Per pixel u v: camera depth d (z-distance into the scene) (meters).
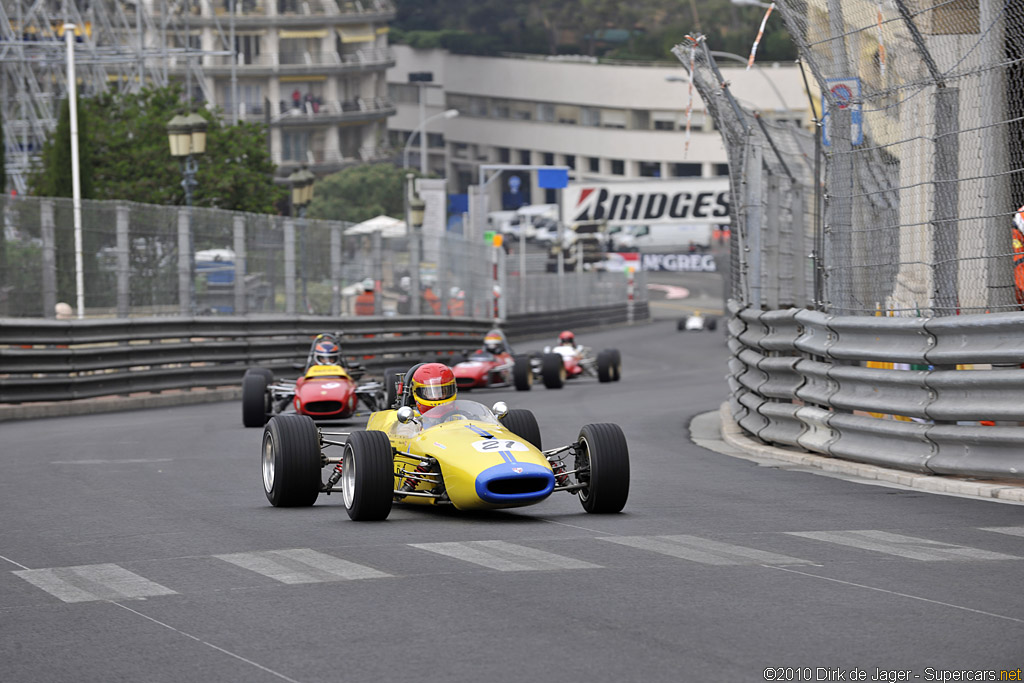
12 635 26.45
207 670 23.66
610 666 23.34
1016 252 48.62
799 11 54.47
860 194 53.78
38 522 40.66
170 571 32.44
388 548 35.25
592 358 141.25
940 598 28.38
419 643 25.12
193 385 107.50
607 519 40.25
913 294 54.19
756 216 67.69
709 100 70.69
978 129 46.12
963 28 51.69
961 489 45.41
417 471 42.06
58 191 149.88
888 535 36.56
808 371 56.28
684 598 28.58
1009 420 44.50
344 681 22.80
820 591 29.14
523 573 31.55
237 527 39.28
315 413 76.62
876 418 51.56
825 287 56.69
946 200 48.09
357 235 136.00
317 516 41.66
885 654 23.94
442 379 45.03
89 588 30.61
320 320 123.88
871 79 53.59
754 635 25.33
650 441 66.62
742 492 46.53
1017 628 25.75
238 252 115.50
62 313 95.69
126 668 23.94
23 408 89.50
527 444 41.34
